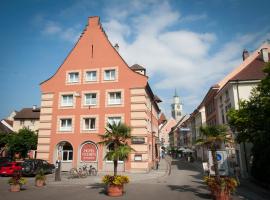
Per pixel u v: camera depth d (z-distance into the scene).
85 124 32.25
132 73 31.98
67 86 33.62
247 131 19.00
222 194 12.49
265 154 18.38
